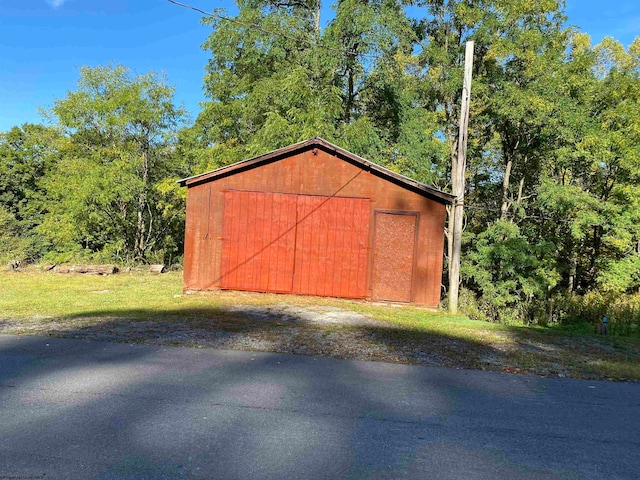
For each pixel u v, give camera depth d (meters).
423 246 11.49
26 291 11.51
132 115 19.34
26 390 4.30
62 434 3.38
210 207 11.90
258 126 20.23
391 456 3.20
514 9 18.23
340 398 4.37
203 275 11.94
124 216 20.72
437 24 22.20
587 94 17.59
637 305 14.39
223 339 6.66
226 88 21.25
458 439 3.54
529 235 19.55
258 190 11.81
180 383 4.64
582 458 3.29
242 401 4.19
